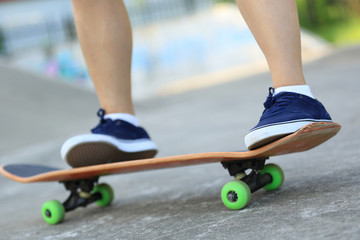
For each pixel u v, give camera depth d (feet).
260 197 4.77
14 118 21.12
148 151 5.83
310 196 4.27
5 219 6.48
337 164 5.70
